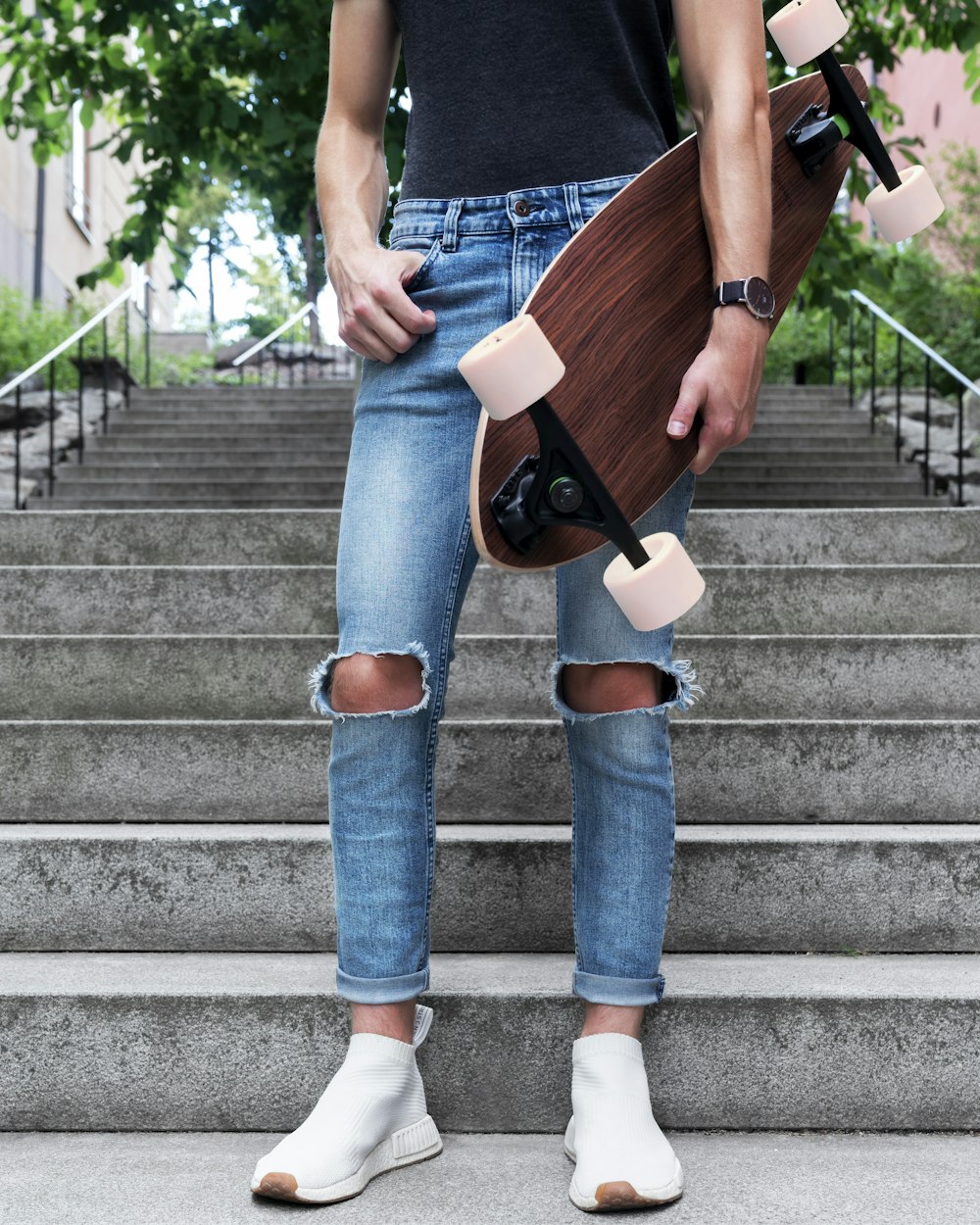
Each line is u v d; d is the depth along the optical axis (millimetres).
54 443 7652
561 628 1590
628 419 1392
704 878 2041
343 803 1527
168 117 6316
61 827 2297
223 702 2797
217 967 1943
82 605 3156
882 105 6434
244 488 6824
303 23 5707
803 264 1528
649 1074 1740
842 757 2330
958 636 2734
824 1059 1739
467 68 1521
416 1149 1586
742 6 1459
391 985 1524
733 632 3119
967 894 2037
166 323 24781
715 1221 1415
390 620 1484
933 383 10062
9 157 12812
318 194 1638
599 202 1482
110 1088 1757
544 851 2043
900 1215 1432
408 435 1514
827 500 6531
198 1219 1426
